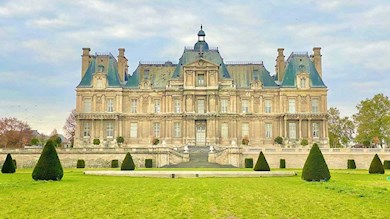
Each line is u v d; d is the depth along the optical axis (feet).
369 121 346.74
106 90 328.29
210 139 321.52
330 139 399.85
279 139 317.22
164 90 331.36
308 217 75.46
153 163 255.70
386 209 81.82
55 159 135.23
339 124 403.54
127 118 330.13
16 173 181.57
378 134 342.64
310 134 321.32
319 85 326.44
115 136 325.01
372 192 104.58
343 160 256.52
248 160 247.50
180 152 265.95
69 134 466.29
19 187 114.11
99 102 327.88
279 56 344.08
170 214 77.66
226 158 255.70
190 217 75.31
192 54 341.62
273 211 80.53
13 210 81.05
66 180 135.85
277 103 329.72
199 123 327.06
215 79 326.03
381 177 160.97
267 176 156.87
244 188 113.19
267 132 328.70
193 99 324.60
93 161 260.01
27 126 469.57
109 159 260.01
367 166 253.65
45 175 133.28
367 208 82.74
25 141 445.37
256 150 259.39
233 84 330.54
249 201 91.25
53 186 116.67
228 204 87.56
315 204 87.71
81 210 81.35
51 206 85.25
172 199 93.30
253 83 331.57
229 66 346.74
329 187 114.42
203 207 84.12
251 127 328.29
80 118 324.60
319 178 135.23
